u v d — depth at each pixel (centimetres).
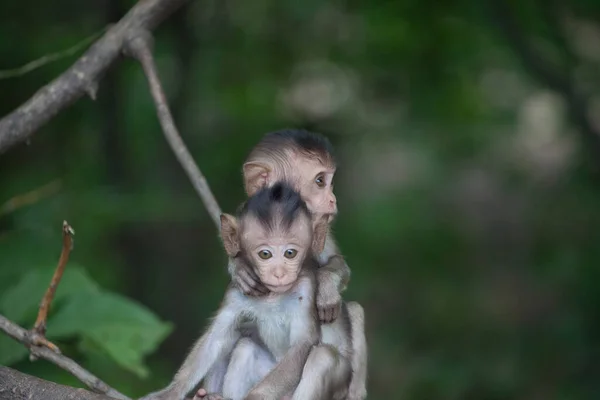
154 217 1405
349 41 1775
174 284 1609
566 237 1786
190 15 1585
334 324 657
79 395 565
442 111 1881
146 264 1573
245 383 646
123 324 757
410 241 2025
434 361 1677
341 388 624
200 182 743
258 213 602
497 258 2056
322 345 616
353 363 674
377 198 2125
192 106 1673
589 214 1736
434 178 2238
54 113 766
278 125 1734
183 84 1602
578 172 1684
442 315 1842
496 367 1605
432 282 1939
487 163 2131
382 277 1928
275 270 595
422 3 1617
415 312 1858
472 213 2222
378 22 1677
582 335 1548
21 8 1438
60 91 766
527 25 1552
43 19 1449
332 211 698
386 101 1917
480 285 1950
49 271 786
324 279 641
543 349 1595
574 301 1596
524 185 2066
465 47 1708
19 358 730
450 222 2142
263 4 1730
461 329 1789
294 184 697
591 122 1561
